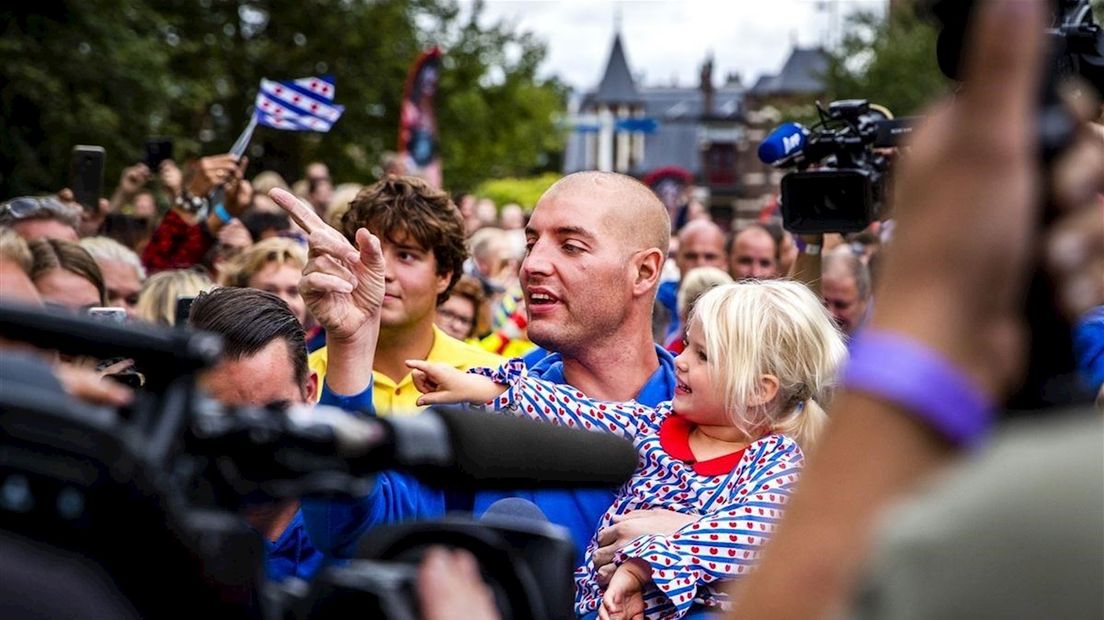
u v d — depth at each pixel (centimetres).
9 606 98
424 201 457
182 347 113
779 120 4378
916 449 94
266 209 863
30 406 100
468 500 249
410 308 455
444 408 145
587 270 375
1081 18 293
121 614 101
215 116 3334
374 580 126
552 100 4791
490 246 1016
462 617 127
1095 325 197
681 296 632
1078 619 83
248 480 123
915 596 87
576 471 154
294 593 131
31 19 2253
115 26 2333
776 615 95
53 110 2231
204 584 107
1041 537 84
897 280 96
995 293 94
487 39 3762
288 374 314
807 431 322
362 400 299
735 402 321
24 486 99
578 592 332
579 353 379
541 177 6569
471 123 3747
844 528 94
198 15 3288
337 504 286
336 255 297
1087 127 96
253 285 589
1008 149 93
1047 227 95
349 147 3500
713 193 10844
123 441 101
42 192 2236
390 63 3497
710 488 323
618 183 383
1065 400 96
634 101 11850
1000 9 90
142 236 895
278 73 3366
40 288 479
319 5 3434
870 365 95
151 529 102
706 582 307
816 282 548
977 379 94
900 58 3988
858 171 472
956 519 87
